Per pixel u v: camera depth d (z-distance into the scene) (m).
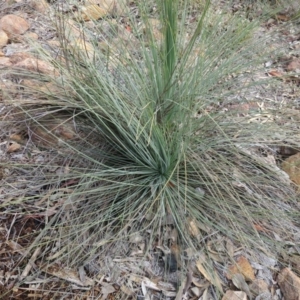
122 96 1.51
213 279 1.34
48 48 2.04
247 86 1.74
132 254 1.40
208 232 1.45
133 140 1.50
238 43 1.83
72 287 1.32
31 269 1.34
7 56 2.08
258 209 1.47
